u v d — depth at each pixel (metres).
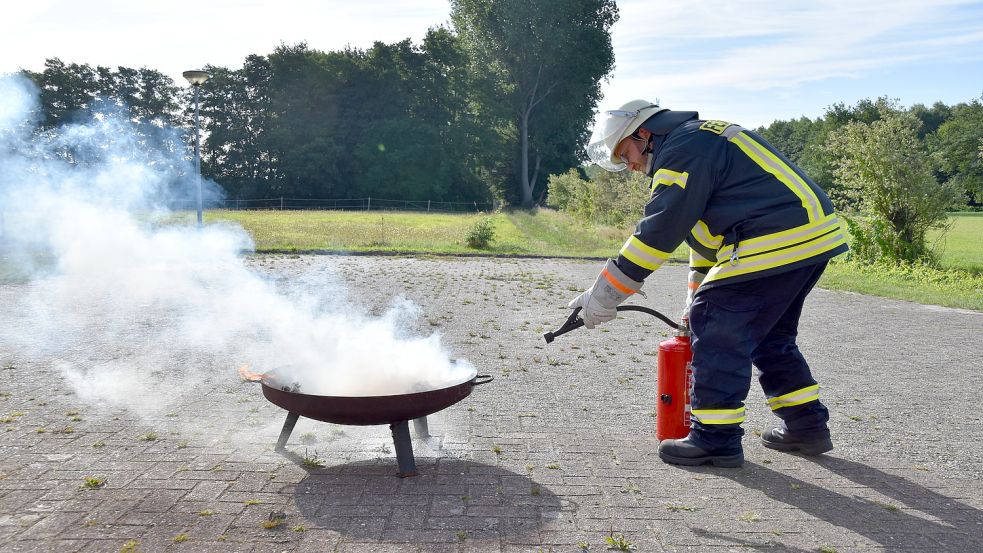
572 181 41.94
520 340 8.02
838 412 5.42
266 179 64.06
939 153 18.30
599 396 5.70
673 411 4.36
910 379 6.58
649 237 3.88
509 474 3.91
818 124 90.94
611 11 62.06
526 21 58.53
